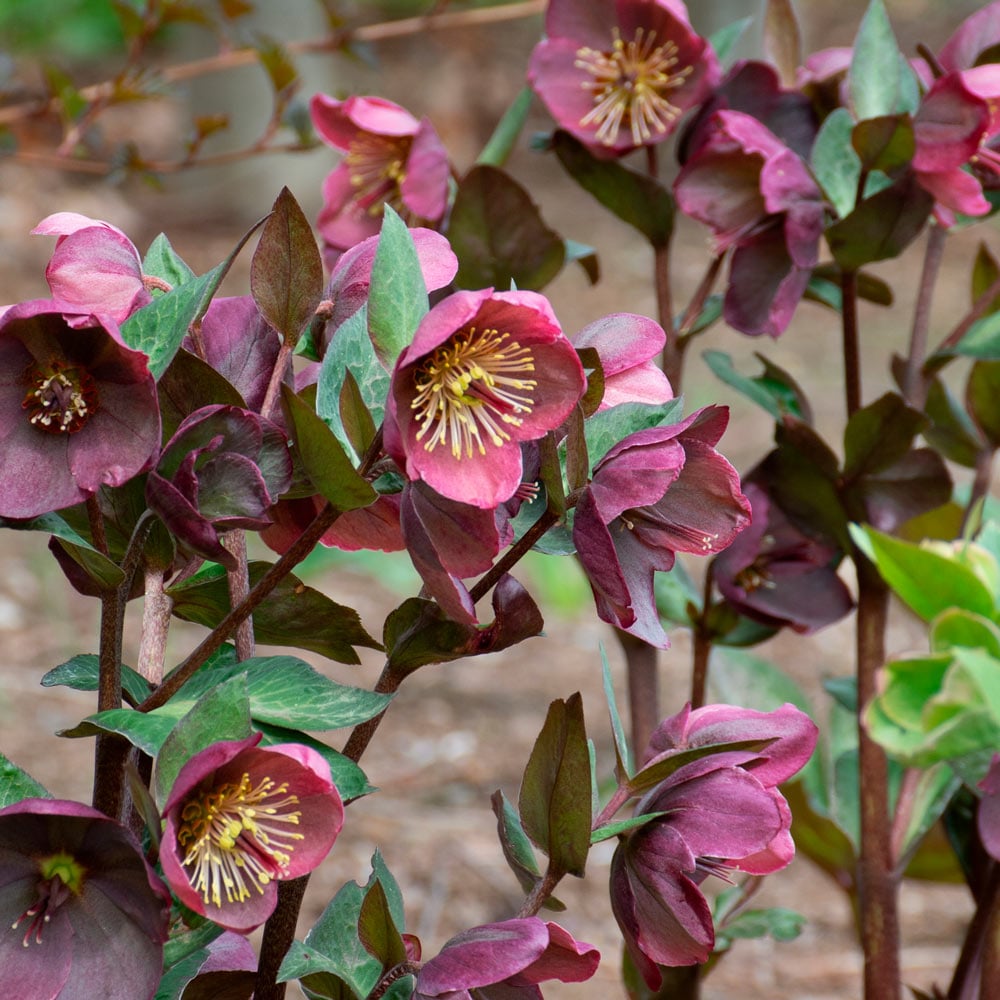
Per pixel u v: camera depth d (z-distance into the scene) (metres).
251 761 1.34
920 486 1.69
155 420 1.35
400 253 1.37
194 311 1.37
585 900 2.88
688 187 1.67
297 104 2.62
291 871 1.35
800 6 11.38
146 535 1.41
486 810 3.18
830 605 1.73
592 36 1.69
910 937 2.85
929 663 1.39
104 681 1.40
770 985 2.68
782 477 1.71
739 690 1.95
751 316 1.67
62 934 1.34
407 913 2.79
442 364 1.36
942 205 1.64
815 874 3.07
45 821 1.34
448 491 1.36
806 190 1.63
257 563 1.45
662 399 1.44
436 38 9.81
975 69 1.61
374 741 3.46
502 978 1.38
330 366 1.41
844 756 1.93
